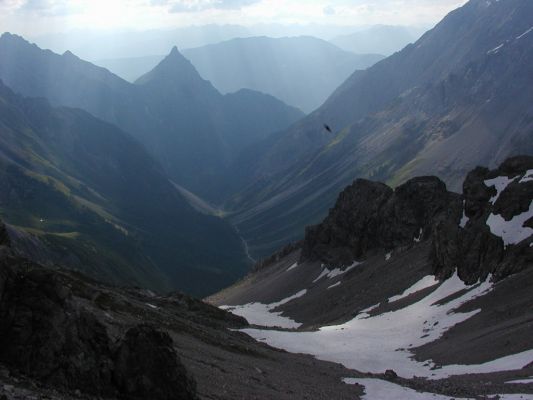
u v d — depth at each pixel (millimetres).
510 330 82188
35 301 37438
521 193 126250
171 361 40406
